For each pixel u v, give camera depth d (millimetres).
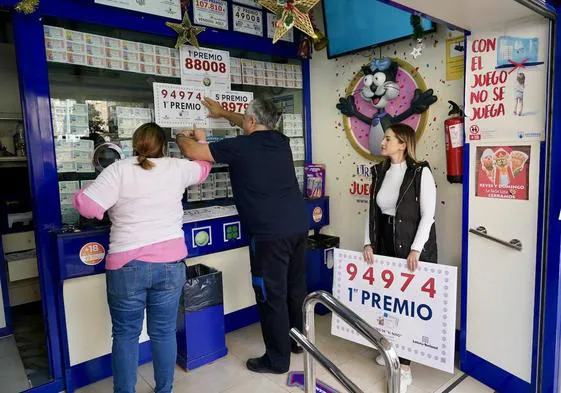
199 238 2660
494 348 2197
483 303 2234
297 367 2527
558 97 1810
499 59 2041
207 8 2721
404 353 2191
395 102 2805
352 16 2883
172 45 2646
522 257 2020
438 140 2596
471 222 2248
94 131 2420
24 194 3461
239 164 2234
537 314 1972
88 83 2377
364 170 3072
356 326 1257
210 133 2859
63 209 2314
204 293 2535
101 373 2461
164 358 2055
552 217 1876
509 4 1739
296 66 3346
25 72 2090
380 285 2258
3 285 3031
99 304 2426
